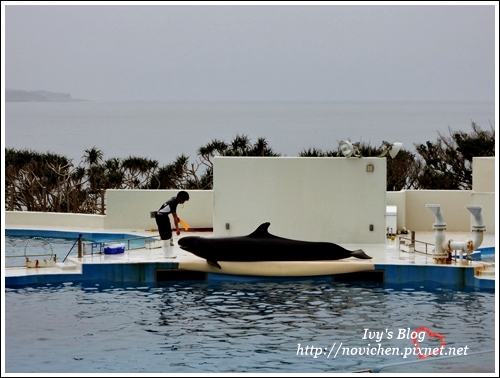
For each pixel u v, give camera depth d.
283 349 18.36
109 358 17.72
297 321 20.66
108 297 23.36
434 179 50.94
